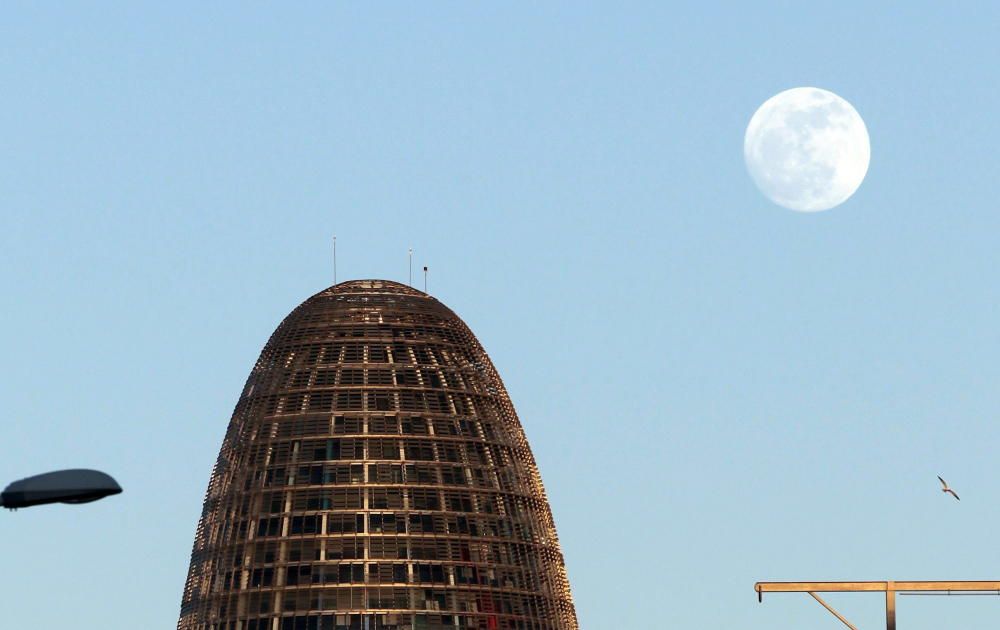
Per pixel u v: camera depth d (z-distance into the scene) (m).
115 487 112.00
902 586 178.25
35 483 110.38
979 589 177.75
